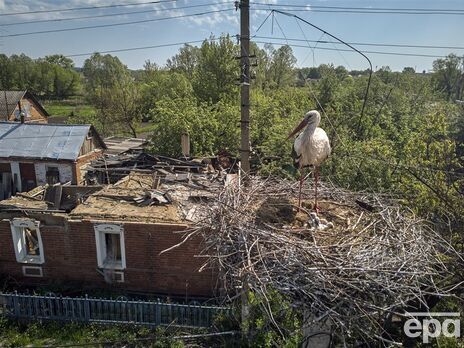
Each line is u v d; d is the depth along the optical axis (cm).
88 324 1012
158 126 2177
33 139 1941
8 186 1900
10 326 1006
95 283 1145
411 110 2553
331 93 2747
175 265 1083
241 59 1097
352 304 532
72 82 7869
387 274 543
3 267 1168
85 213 1112
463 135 1798
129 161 1947
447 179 1047
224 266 607
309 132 697
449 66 4684
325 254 573
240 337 911
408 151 1227
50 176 1880
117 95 4016
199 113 2189
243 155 1145
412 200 1067
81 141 1945
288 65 4494
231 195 766
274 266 563
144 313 1006
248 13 1067
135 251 1084
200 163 1766
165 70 5850
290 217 704
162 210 1124
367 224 694
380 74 3966
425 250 623
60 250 1127
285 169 1431
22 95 3297
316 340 704
